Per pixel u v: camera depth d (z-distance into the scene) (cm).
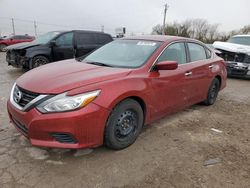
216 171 290
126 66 352
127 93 302
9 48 855
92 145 285
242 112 514
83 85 277
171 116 461
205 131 401
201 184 266
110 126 296
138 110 330
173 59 397
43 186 250
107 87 288
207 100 521
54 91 267
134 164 295
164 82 363
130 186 257
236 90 734
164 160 307
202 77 464
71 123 262
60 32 884
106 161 298
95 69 332
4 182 253
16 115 288
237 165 305
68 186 252
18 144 327
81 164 289
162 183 264
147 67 347
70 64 369
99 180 263
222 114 492
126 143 326
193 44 463
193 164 302
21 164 284
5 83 681
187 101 438
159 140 359
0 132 360
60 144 272
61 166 284
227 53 930
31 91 276
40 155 303
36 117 263
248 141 373
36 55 815
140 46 394
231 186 266
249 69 888
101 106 278
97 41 972
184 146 346
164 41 398
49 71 329
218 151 337
